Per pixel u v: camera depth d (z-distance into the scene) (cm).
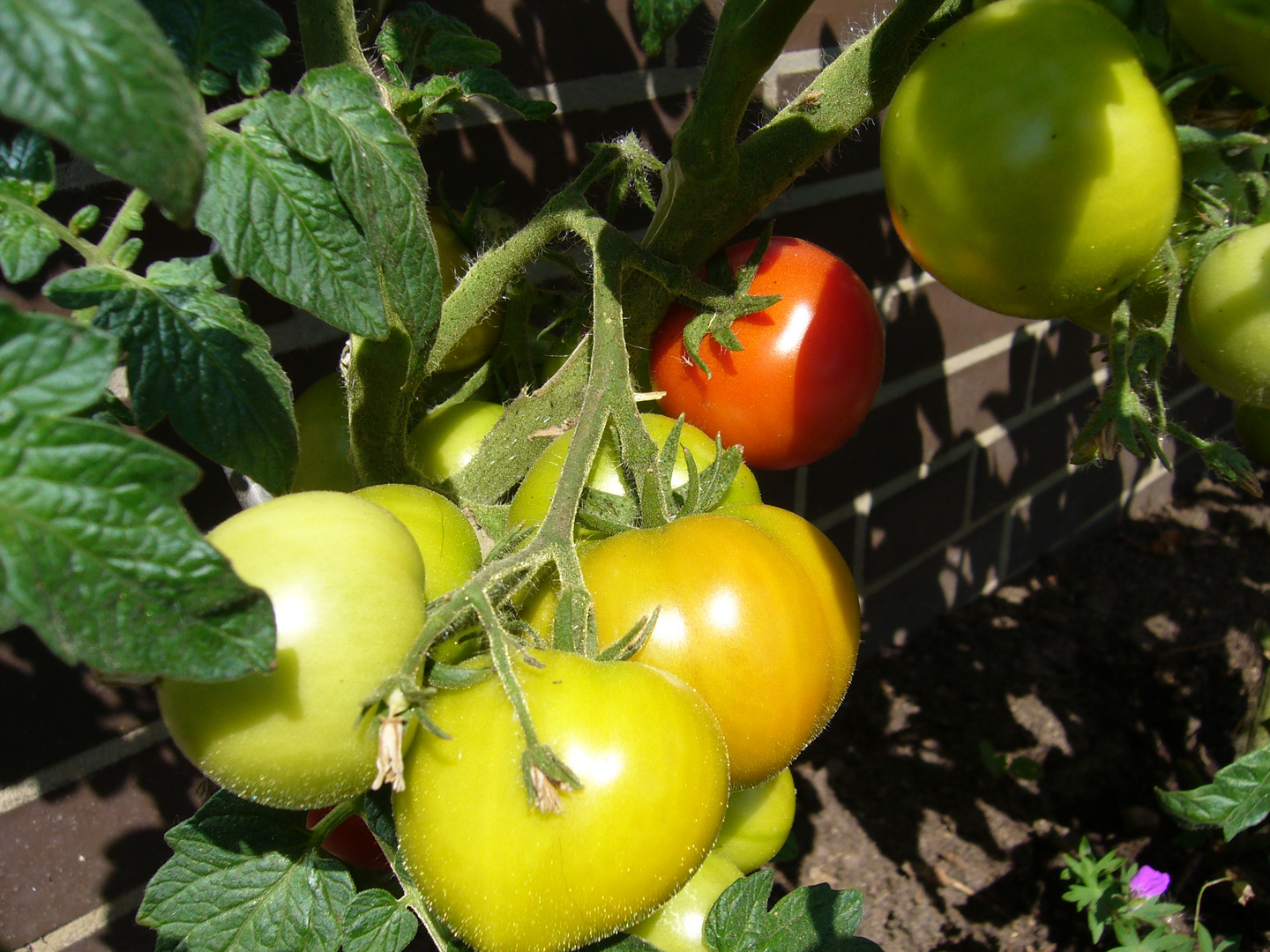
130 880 43
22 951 41
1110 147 19
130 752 42
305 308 17
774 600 22
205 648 13
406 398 27
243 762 17
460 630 21
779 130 29
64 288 18
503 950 18
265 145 18
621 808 18
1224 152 24
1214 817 23
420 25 31
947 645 79
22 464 12
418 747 19
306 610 17
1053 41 20
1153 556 92
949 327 69
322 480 31
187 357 18
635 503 26
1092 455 24
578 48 44
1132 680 77
